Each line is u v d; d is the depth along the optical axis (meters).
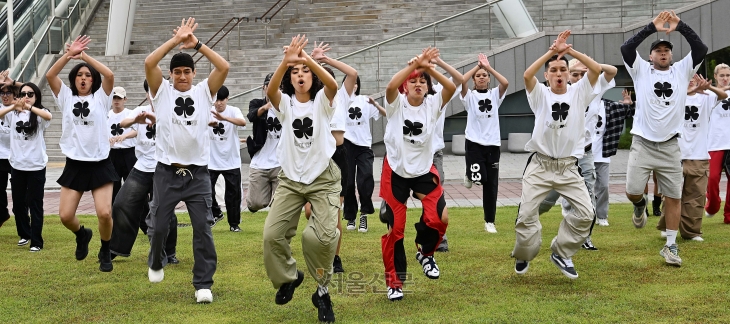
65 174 7.00
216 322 5.11
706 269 6.44
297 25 24.84
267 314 5.32
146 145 7.75
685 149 7.86
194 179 5.73
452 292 5.87
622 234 8.45
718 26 20.45
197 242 5.73
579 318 5.01
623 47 7.20
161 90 5.65
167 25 26.14
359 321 5.09
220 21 25.84
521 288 5.93
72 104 6.96
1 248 8.21
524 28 20.48
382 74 19.47
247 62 22.92
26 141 8.05
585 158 8.21
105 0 26.69
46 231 9.44
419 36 19.72
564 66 6.05
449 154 21.61
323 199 5.17
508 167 18.06
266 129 8.62
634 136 7.40
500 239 8.32
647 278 6.18
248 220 10.48
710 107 7.98
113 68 23.03
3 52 20.59
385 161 5.86
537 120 6.14
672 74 7.10
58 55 22.91
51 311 5.43
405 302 5.59
